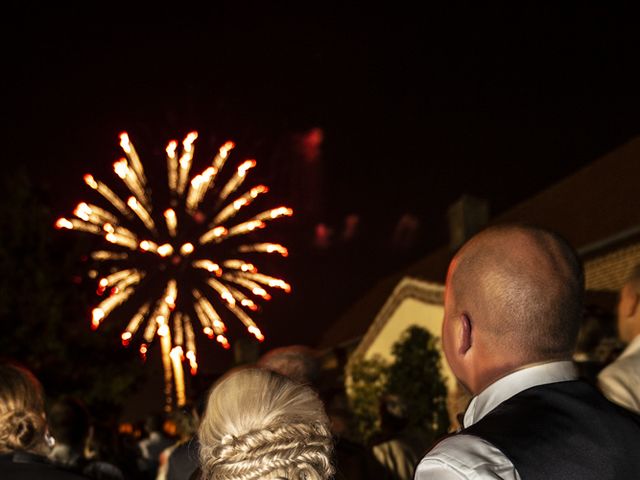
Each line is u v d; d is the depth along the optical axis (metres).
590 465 1.83
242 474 1.77
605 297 15.91
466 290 2.06
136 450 8.90
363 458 4.37
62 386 22.89
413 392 17.16
